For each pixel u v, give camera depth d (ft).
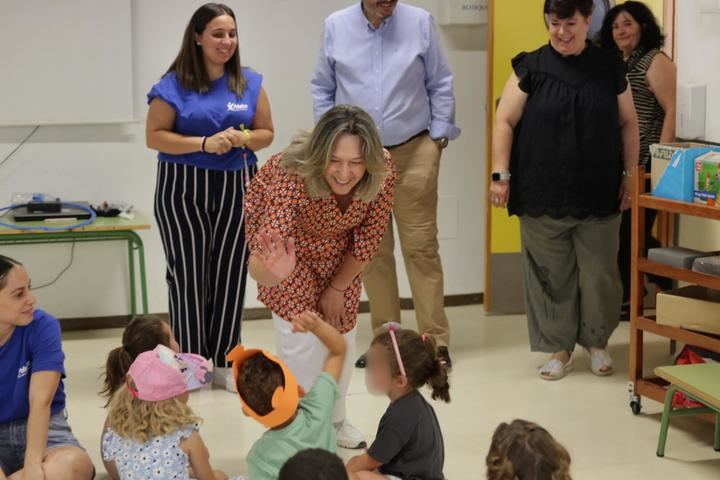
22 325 10.39
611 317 14.90
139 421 9.54
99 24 16.96
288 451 8.81
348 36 15.16
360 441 12.06
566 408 13.51
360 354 16.05
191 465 9.86
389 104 15.05
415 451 9.76
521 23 17.56
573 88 14.02
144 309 16.92
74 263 17.66
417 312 15.69
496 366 15.34
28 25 16.72
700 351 13.12
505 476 7.52
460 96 18.47
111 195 17.65
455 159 18.67
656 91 15.93
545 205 14.26
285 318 10.82
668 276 12.81
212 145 13.53
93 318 17.87
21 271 10.21
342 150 9.40
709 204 12.30
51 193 17.44
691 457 11.87
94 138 17.43
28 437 10.25
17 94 16.88
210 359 14.65
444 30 18.21
